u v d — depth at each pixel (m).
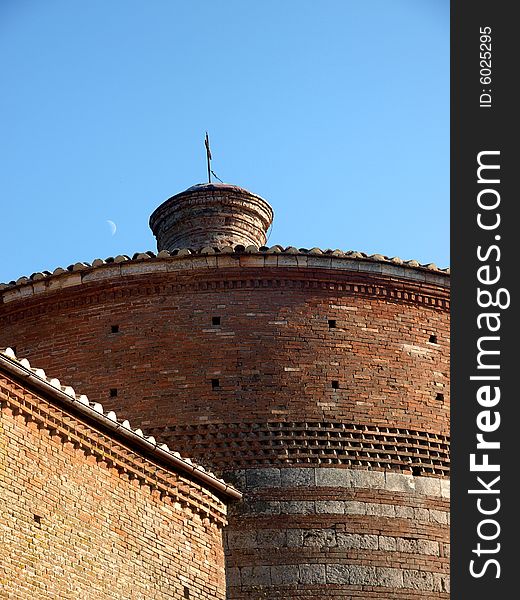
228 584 33.12
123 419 34.81
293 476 34.25
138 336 35.56
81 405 27.75
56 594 26.31
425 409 35.91
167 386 35.00
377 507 34.41
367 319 36.19
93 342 35.78
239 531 33.59
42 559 26.16
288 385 35.03
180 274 35.97
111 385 35.28
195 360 35.19
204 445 34.41
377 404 35.44
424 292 37.06
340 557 33.66
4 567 25.17
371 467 34.78
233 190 41.09
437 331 36.94
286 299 35.88
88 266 36.31
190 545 31.03
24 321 36.75
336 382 35.34
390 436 35.22
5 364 25.89
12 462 26.02
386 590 33.62
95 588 27.42
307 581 33.28
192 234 40.78
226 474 34.16
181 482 31.06
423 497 34.94
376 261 36.66
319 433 34.72
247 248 36.00
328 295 36.12
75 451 27.88
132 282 36.03
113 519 28.53
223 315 35.62
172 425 34.56
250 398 34.84
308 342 35.53
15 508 25.80
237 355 35.22
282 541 33.59
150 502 29.94
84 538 27.48
